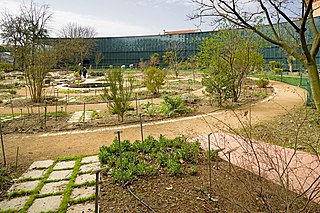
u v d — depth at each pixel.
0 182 3.65
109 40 49.50
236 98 10.95
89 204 3.11
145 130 6.95
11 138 6.50
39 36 24.81
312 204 2.80
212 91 10.48
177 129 6.93
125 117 8.69
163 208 2.93
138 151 4.79
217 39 10.80
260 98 11.87
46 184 3.71
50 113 9.88
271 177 3.38
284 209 2.67
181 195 3.20
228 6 4.32
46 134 6.84
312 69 4.04
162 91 15.72
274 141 4.41
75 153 5.18
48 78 27.22
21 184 3.73
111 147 4.74
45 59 12.96
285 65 28.19
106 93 8.27
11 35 25.11
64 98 14.57
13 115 8.98
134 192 3.31
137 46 48.56
